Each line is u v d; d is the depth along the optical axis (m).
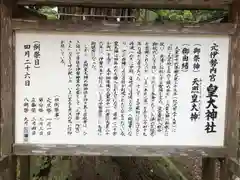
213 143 2.57
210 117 2.56
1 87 2.51
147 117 2.56
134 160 3.96
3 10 2.46
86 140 2.56
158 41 2.51
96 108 2.55
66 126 2.55
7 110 2.52
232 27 2.48
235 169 2.46
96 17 3.58
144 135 2.56
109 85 2.54
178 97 2.55
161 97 2.55
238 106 2.53
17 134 2.55
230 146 2.55
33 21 2.46
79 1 2.53
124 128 2.55
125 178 3.92
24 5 2.64
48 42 2.51
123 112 2.55
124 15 3.58
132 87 2.54
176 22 2.49
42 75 2.53
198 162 4.49
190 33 2.49
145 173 3.95
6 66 2.50
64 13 3.56
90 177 3.82
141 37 2.50
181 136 2.57
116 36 2.50
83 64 2.52
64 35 2.50
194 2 2.54
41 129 2.55
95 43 2.51
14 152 2.53
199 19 3.62
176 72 2.54
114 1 2.52
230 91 2.54
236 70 2.52
